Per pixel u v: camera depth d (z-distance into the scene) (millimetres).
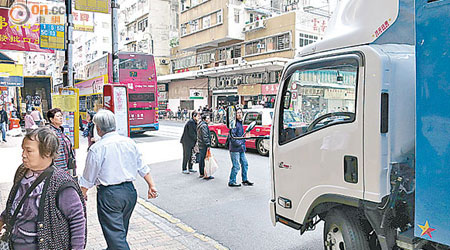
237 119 7504
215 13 31234
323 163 3262
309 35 25953
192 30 34406
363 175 2896
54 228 2096
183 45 35906
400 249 2877
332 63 3223
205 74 31688
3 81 18938
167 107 41938
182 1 35938
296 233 4902
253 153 12352
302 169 3500
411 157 2959
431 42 2250
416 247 2654
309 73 3479
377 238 3139
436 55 2227
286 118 3729
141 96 18797
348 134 3025
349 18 3330
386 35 3062
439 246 2469
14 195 2143
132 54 18641
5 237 2109
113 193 3344
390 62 2848
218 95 33219
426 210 2295
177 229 5090
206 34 32438
